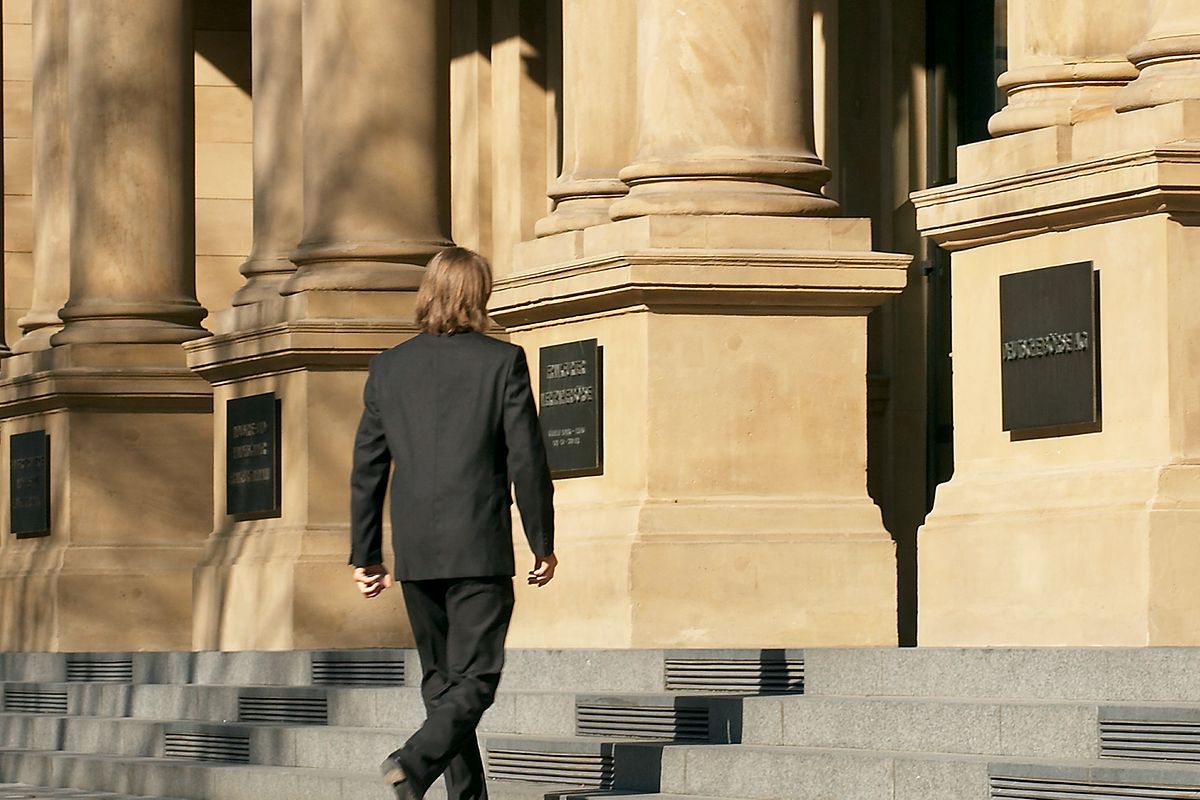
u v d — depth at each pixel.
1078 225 13.78
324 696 16.92
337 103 21.75
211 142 34.19
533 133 28.61
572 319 17.67
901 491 23.91
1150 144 13.45
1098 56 14.50
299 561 21.30
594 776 13.01
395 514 11.27
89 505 26.55
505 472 11.27
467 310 11.43
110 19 26.61
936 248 23.98
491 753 13.67
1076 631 13.42
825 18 24.17
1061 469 13.88
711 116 17.30
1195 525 12.99
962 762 10.87
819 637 16.78
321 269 21.88
